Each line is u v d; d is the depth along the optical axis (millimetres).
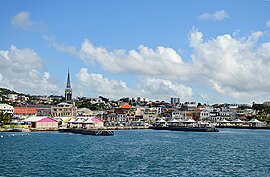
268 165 80250
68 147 117438
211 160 88000
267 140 162750
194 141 152250
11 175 64375
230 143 142750
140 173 68750
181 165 79250
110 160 85812
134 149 113812
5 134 188250
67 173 67250
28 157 88938
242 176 66938
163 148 118250
